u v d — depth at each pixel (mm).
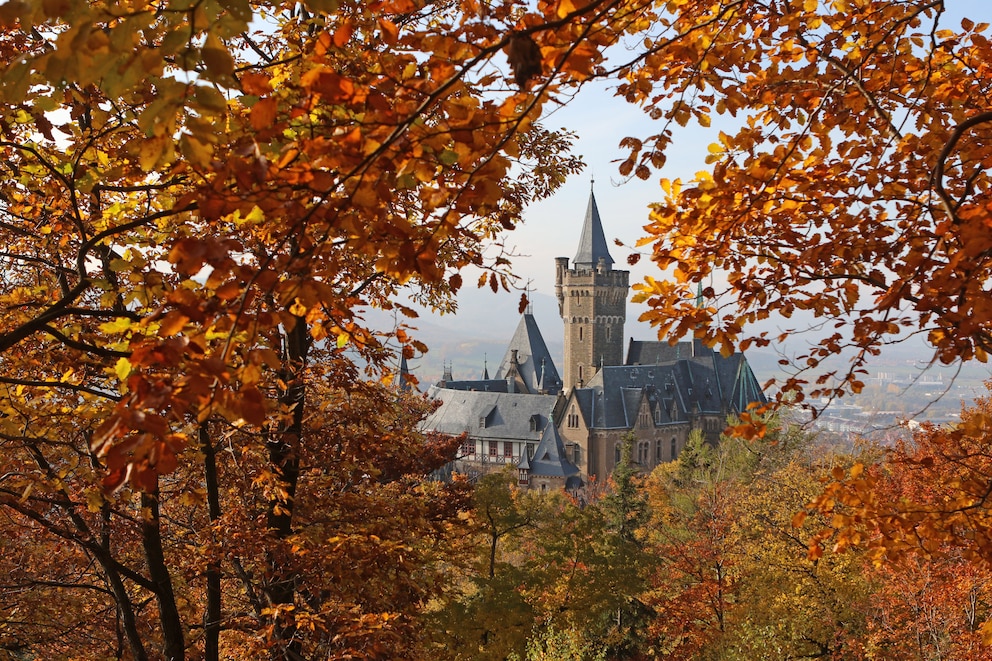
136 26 2670
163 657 9758
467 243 6473
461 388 118812
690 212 5910
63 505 8148
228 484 11734
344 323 6137
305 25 5809
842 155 6195
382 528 10977
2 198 6930
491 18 3834
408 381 10664
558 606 24406
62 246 7449
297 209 3213
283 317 3262
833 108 6312
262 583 10789
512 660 20031
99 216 7145
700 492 43594
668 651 28109
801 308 6301
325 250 3705
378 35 4828
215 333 3549
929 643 17609
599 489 86375
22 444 7652
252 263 6941
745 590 27375
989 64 6070
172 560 10742
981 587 13930
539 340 129500
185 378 3146
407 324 7523
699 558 28906
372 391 10945
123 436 2826
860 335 5648
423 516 12820
